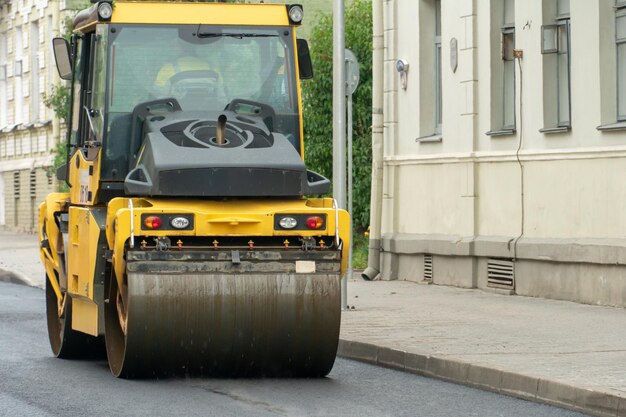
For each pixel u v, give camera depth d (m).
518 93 26.70
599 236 24.31
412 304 24.69
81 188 17.88
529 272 26.16
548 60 25.95
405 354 17.34
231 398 14.65
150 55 17.38
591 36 24.50
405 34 31.28
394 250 31.20
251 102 17.47
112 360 16.34
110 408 13.95
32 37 69.25
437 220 29.62
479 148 28.19
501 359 16.36
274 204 16.14
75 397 14.75
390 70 31.69
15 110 72.25
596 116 24.44
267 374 16.50
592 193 24.50
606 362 16.02
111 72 17.25
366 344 18.38
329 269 15.82
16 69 71.81
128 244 15.42
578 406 13.88
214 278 15.47
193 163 15.79
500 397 14.88
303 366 16.09
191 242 15.64
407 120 31.17
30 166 68.44
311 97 39.97
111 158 17.06
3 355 19.11
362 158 39.22
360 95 39.78
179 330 15.39
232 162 15.89
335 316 15.74
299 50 18.05
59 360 18.52
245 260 15.60
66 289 18.23
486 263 27.72
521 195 26.59
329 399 14.63
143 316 15.27
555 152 25.48
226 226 15.58
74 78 19.00
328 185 16.23
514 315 22.28
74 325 17.94
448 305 24.39
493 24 27.83
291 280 15.66
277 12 17.81
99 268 16.41
